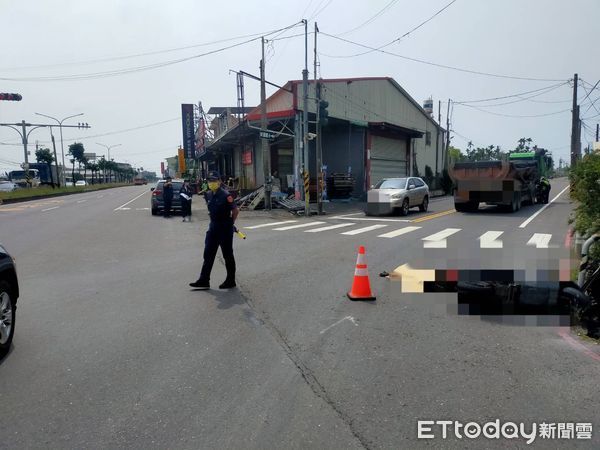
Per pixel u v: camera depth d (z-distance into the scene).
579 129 33.06
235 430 3.33
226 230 7.17
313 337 5.14
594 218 6.90
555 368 4.34
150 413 3.55
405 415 3.52
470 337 5.14
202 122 50.06
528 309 5.82
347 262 9.22
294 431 3.31
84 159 83.56
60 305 6.38
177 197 21.23
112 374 4.21
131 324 5.57
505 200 19.30
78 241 12.66
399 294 6.81
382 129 31.70
